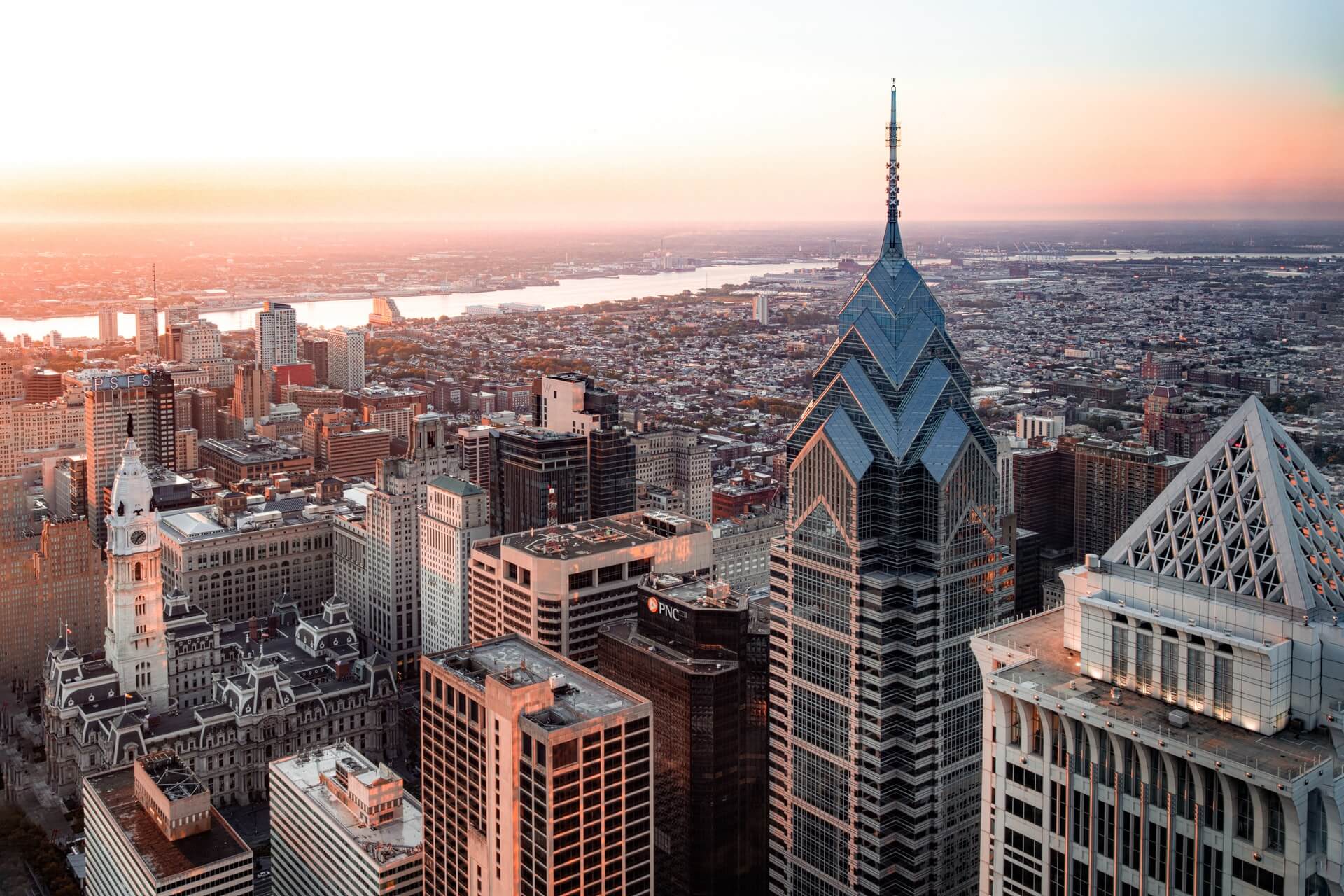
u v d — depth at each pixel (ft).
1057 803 572.92
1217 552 556.51
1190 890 520.01
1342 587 547.49
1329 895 494.59
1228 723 533.14
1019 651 620.90
